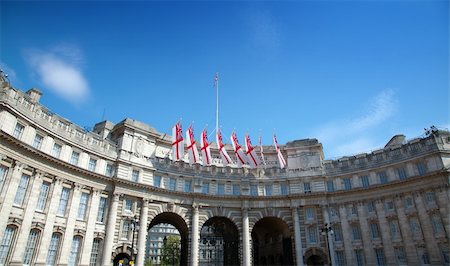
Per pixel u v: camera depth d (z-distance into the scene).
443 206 54.91
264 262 78.19
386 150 65.06
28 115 46.62
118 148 61.59
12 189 43.00
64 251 49.03
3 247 41.62
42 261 45.75
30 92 51.59
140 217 59.25
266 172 71.56
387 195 61.91
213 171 69.62
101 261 53.25
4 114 42.88
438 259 53.41
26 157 45.69
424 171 59.56
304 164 71.62
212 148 77.31
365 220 62.62
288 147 75.12
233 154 78.75
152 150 65.62
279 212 68.00
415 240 56.88
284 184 70.56
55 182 49.88
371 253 60.28
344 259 62.00
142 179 61.66
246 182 69.75
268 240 79.38
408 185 59.97
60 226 49.44
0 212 41.19
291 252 67.94
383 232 60.28
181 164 67.50
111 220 55.62
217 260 100.25
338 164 69.25
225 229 71.88
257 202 68.50
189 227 63.81
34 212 46.06
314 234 65.19
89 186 54.97
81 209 53.50
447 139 59.66
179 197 64.50
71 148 53.66
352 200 65.06
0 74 43.69
